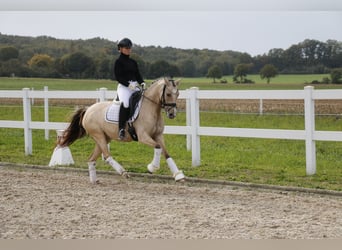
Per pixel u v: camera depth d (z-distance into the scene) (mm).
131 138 10102
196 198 8891
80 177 11094
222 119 21594
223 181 10055
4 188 9867
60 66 66250
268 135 10773
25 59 67938
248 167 11516
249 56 65375
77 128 10883
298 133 10469
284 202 8430
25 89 14141
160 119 9922
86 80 63062
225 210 7938
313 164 10461
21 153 14469
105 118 10141
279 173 10797
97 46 73188
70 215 7801
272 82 56719
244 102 30062
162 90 9539
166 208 8125
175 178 9641
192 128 11734
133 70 10039
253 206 8195
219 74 58438
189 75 61969
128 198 8953
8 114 25625
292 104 28172
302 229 6805
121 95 9992
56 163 12430
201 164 12039
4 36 75562
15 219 7625
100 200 8812
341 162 11906
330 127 18906
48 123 13805
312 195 9000
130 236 6652
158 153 9656
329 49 62438
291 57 63906
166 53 64688
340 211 7754
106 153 10297
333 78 53469
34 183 10414
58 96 13844
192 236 6590
